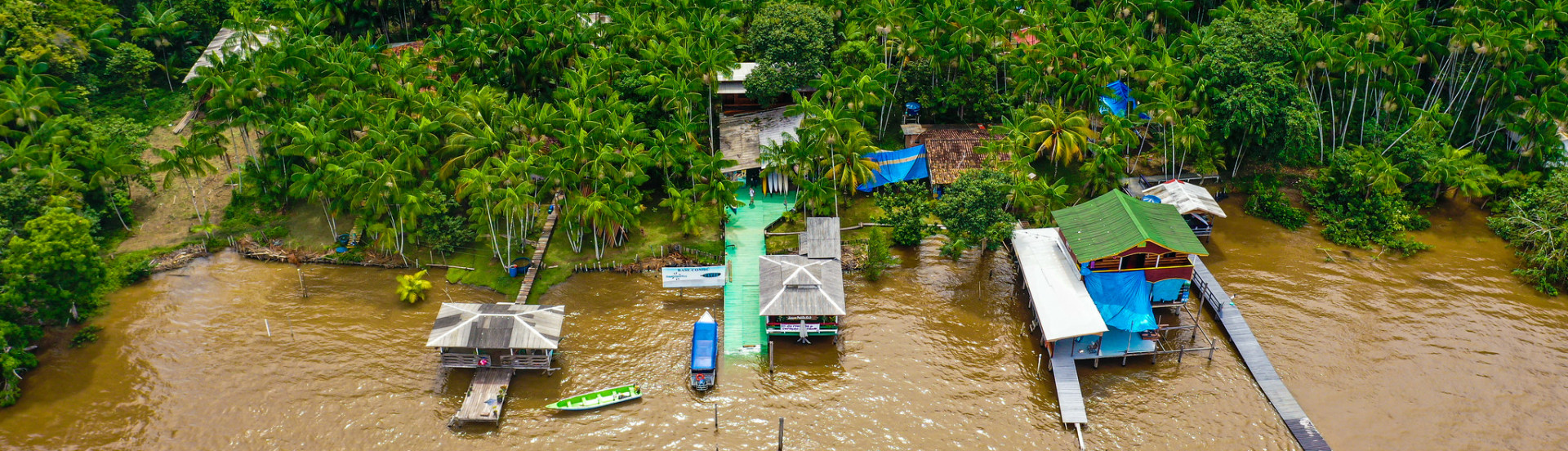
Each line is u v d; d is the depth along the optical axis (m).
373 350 72.44
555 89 101.88
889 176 94.06
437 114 86.50
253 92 88.19
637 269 82.44
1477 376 69.56
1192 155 97.00
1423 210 92.50
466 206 88.69
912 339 74.44
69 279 70.12
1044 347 73.00
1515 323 75.56
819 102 95.25
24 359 67.38
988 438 65.00
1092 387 69.06
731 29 107.19
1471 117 101.88
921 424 66.19
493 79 98.56
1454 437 64.00
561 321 70.06
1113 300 72.12
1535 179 91.75
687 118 91.56
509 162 79.25
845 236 87.62
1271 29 95.38
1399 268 83.31
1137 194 92.06
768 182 92.94
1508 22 98.50
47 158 81.38
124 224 86.31
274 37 96.88
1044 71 97.62
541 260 82.69
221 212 89.44
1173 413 66.62
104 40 103.88
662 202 85.38
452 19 110.62
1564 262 79.19
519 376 69.69
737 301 78.12
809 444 64.50
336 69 91.38
